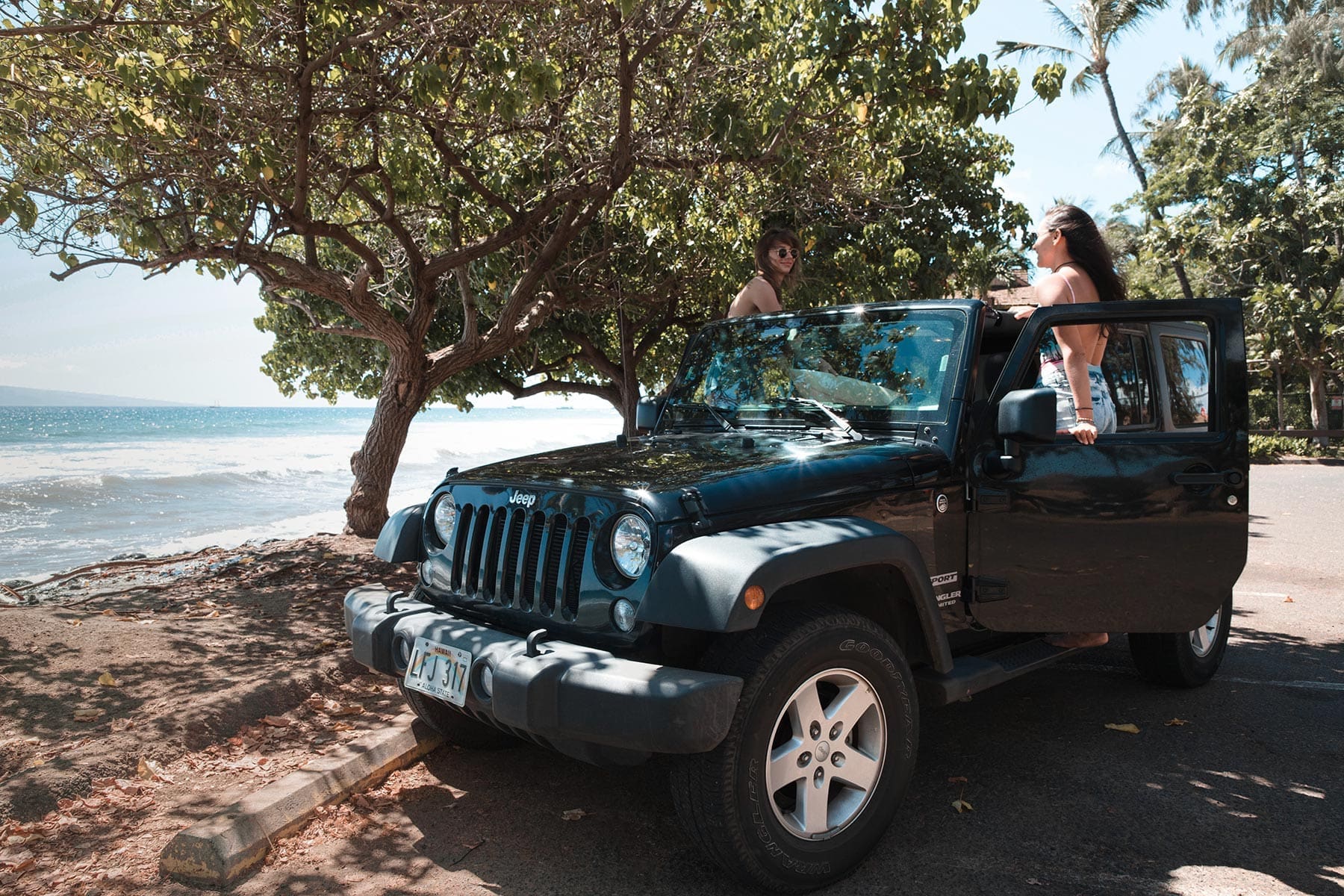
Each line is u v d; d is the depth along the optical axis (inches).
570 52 270.8
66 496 697.0
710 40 277.6
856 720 106.3
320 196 317.1
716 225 409.1
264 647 187.2
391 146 279.1
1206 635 178.2
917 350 136.5
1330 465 824.9
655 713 88.9
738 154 279.7
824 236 433.7
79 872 106.9
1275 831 116.4
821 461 115.0
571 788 131.8
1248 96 956.6
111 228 250.2
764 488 107.3
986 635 136.8
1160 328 157.9
